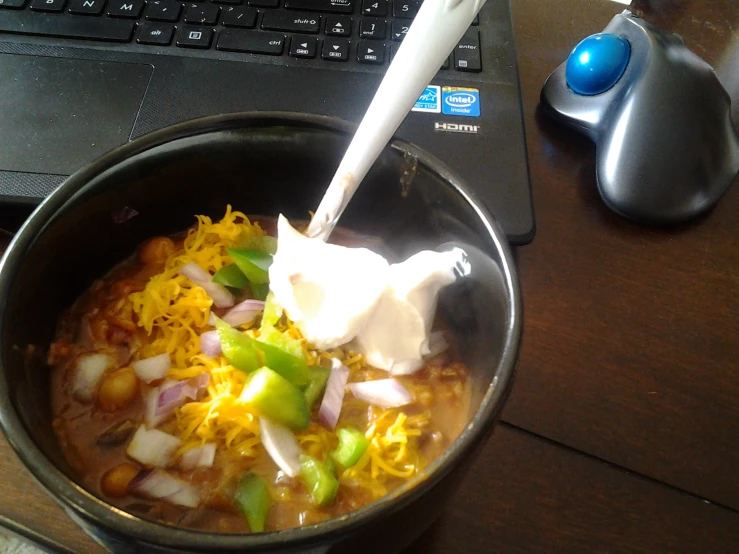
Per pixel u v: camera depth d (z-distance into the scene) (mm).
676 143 367
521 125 387
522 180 368
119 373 277
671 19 467
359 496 263
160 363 283
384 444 270
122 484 258
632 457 308
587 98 395
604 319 343
